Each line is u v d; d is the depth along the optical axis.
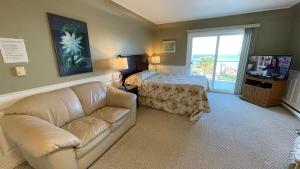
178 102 2.82
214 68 4.39
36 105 1.48
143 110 3.05
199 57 4.58
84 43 2.36
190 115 2.74
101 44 2.75
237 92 4.09
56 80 1.99
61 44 1.99
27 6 1.60
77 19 2.21
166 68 5.05
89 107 2.00
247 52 3.75
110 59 3.03
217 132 2.17
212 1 2.79
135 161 1.59
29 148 1.03
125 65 2.79
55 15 1.87
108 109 2.07
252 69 3.51
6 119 1.33
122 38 3.37
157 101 3.05
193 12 3.48
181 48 4.64
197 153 1.72
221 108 3.10
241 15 3.64
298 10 3.02
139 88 3.15
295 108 2.73
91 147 1.41
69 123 1.66
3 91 1.47
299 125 2.37
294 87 2.89
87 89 2.10
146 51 4.62
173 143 1.91
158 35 4.93
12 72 1.52
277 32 3.42
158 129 2.26
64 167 1.16
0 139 1.41
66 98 1.78
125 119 2.06
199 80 3.20
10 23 1.47
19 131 1.15
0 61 1.42
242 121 2.51
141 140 1.97
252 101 3.39
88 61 2.47
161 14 3.62
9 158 1.49
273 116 2.70
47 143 1.02
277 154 1.70
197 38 4.45
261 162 1.57
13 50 1.51
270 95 3.05
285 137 2.03
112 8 2.73
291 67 3.17
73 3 2.13
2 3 1.40
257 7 3.17
